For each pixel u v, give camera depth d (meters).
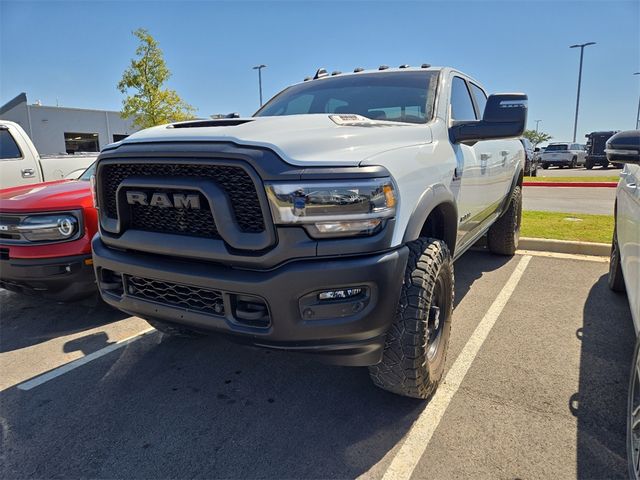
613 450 2.15
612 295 4.20
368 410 2.54
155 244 2.24
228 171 2.00
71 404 2.69
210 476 2.07
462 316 3.80
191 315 2.20
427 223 2.86
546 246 5.97
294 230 1.90
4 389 2.88
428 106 3.12
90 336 3.68
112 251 2.49
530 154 19.94
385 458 2.15
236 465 2.14
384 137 2.38
